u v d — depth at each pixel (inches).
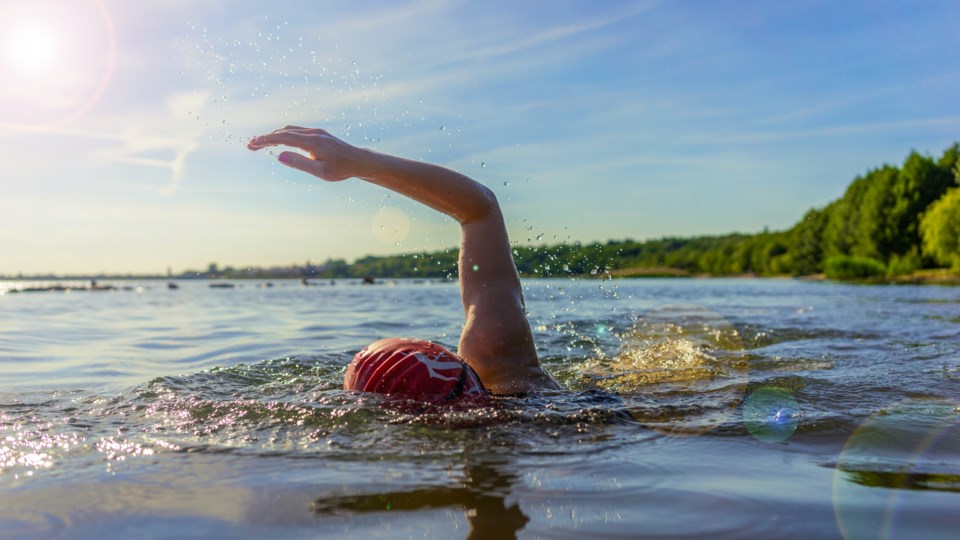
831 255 2393.0
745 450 86.7
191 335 262.5
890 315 362.0
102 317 362.0
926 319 327.0
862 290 837.8
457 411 98.8
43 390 131.6
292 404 104.2
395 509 64.4
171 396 116.6
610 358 176.2
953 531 60.6
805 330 262.4
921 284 1103.0
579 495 68.8
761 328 271.0
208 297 667.4
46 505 66.0
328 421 95.0
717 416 103.6
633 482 73.0
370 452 82.7
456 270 133.2
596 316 315.0
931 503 67.7
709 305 490.6
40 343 229.5
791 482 74.0
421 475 74.2
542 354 185.2
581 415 99.8
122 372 163.0
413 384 105.1
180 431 93.0
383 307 431.2
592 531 59.6
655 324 282.0
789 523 62.2
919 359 172.2
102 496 68.2
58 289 1055.0
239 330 282.4
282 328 288.8
